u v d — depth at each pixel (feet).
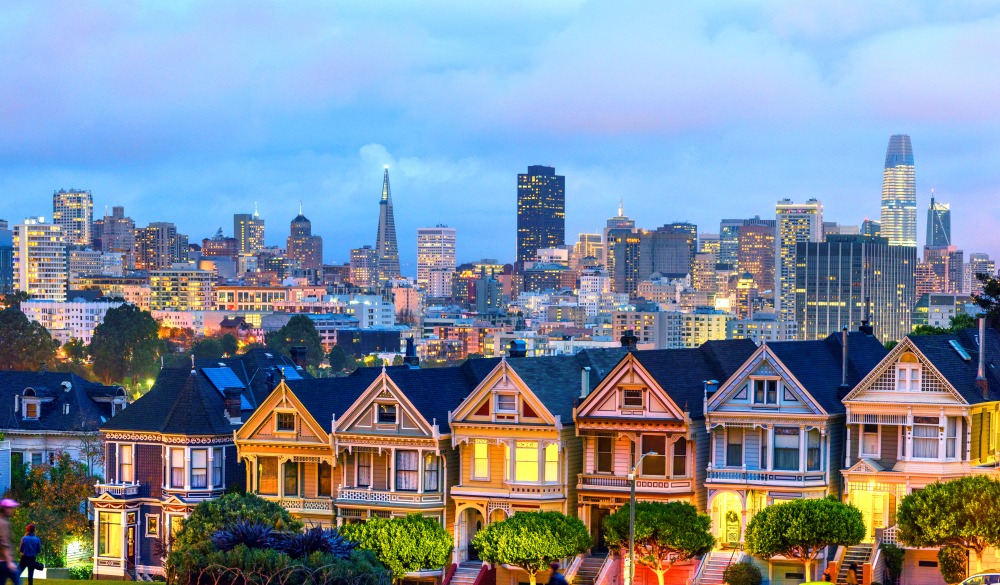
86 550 618.03
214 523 498.28
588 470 512.22
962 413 469.16
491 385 516.73
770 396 490.08
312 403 547.49
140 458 573.74
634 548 479.82
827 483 485.97
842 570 474.08
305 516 538.88
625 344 581.53
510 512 512.22
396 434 524.52
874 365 530.68
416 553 490.08
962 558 459.73
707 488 496.23
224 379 596.29
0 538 286.46
